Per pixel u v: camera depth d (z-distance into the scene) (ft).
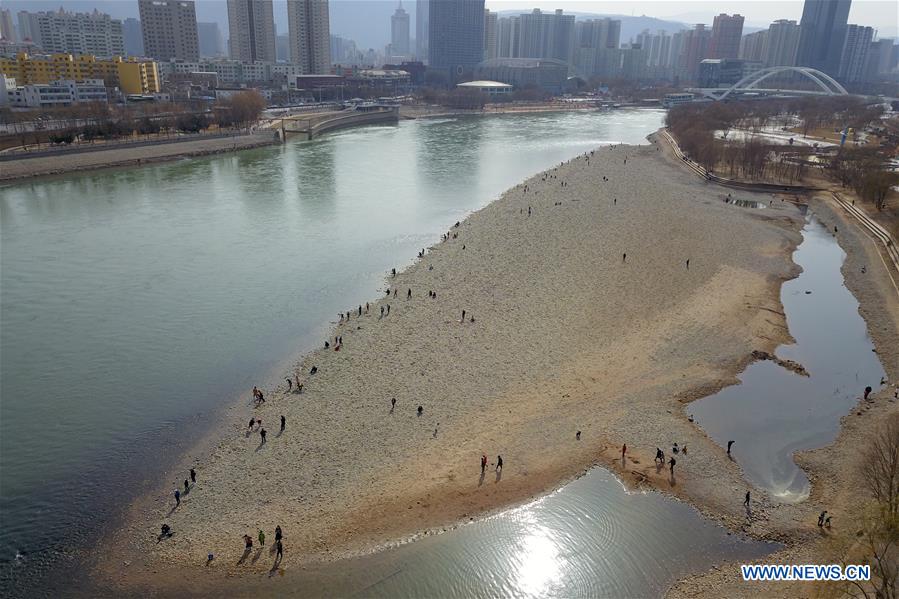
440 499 155.63
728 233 377.50
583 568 137.18
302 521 148.66
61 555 140.15
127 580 133.59
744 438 181.27
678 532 146.10
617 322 250.78
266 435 179.83
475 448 174.09
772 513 150.82
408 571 136.05
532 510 152.56
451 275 301.63
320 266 322.96
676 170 597.11
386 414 188.85
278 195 483.51
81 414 191.52
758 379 212.84
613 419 187.01
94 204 443.73
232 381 210.79
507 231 370.94
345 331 244.01
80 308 267.80
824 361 228.02
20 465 168.25
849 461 168.35
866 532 132.67
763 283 300.61
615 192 477.77
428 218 419.54
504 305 266.16
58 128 626.23
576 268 309.42
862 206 435.53
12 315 259.60
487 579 134.72
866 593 115.75
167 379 212.23
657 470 165.58
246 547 140.77
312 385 205.46
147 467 168.14
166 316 261.03
